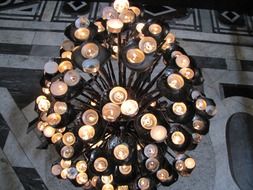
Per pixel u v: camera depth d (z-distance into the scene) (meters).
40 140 1.45
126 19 0.79
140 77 0.81
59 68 0.84
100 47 0.69
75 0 2.01
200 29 1.90
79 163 0.85
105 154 0.73
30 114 1.53
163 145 0.83
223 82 1.67
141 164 0.76
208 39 1.86
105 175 0.73
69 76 0.72
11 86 1.63
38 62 1.73
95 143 0.78
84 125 0.73
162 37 0.75
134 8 0.89
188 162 0.87
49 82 0.85
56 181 1.35
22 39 1.82
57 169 0.95
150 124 0.71
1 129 1.49
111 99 0.68
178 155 0.88
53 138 0.89
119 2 0.86
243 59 1.77
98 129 0.74
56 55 1.76
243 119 1.52
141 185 0.77
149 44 0.68
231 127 1.50
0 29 1.85
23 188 1.34
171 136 0.78
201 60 1.76
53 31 1.86
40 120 0.94
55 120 0.78
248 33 1.90
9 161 1.40
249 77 1.69
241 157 1.41
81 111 0.80
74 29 0.76
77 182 0.89
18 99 1.58
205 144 1.44
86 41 0.70
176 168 0.86
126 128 0.79
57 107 0.77
